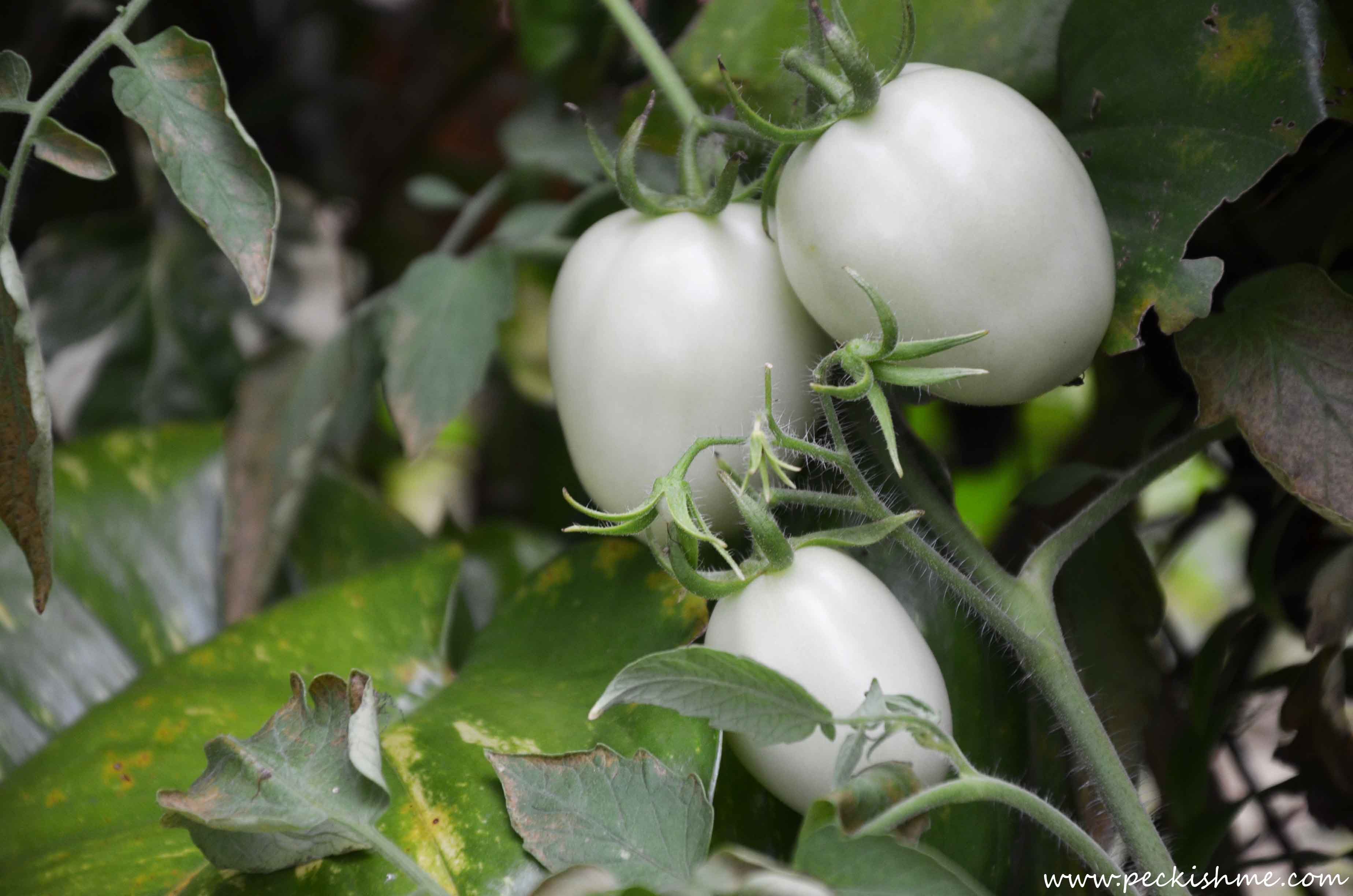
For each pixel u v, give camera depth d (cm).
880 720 38
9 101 41
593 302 42
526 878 39
